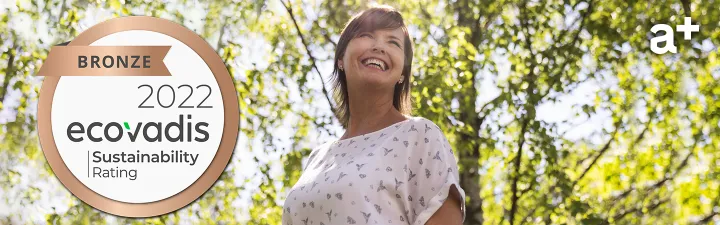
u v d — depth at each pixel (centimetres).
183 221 811
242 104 796
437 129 243
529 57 771
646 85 808
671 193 822
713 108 804
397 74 255
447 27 761
